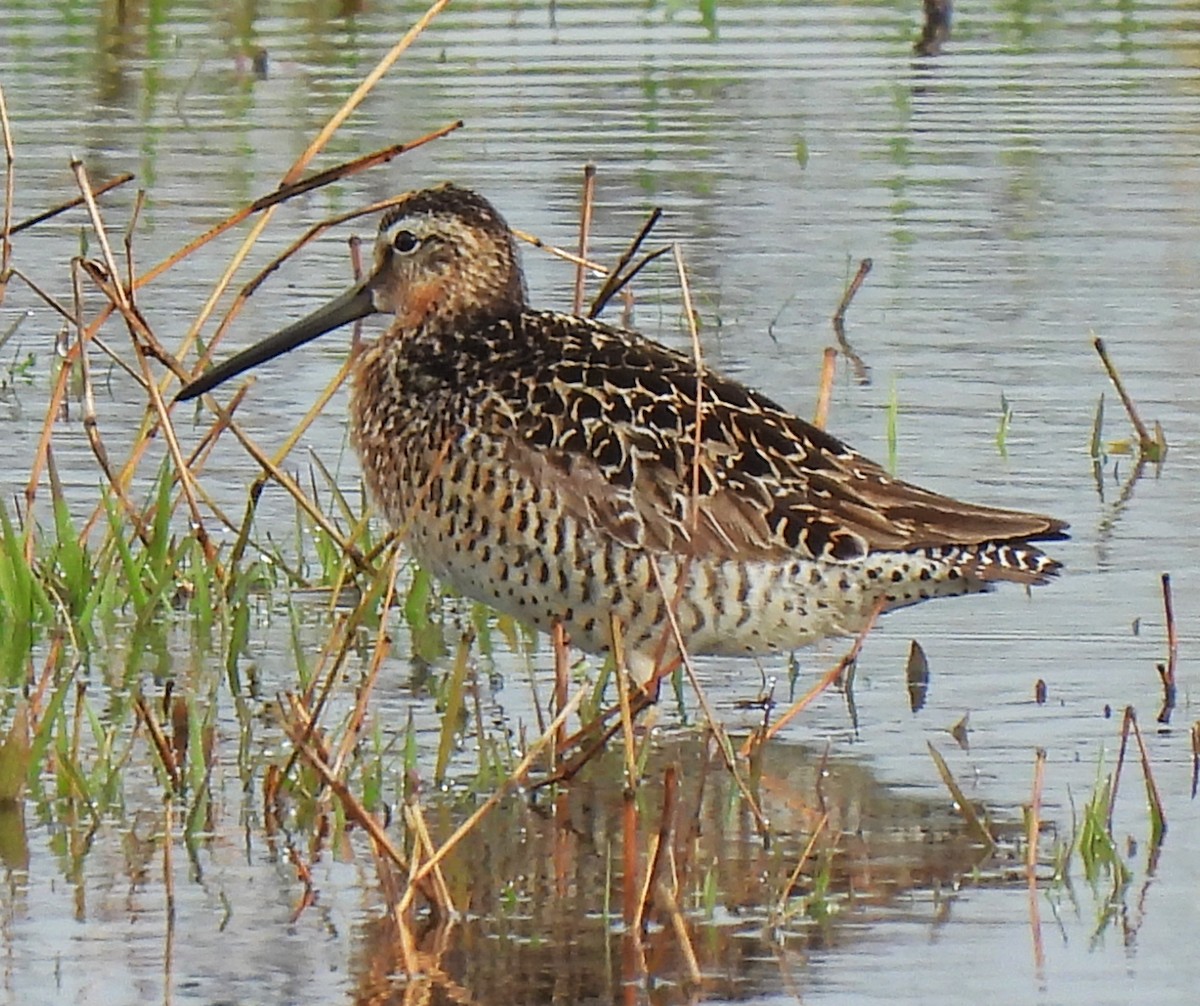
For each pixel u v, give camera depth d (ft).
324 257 61.67
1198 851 33.47
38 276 59.98
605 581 38.04
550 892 32.58
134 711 38.14
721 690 40.22
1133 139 72.84
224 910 31.91
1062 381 54.13
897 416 51.70
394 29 84.79
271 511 47.50
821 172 69.56
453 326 41.34
